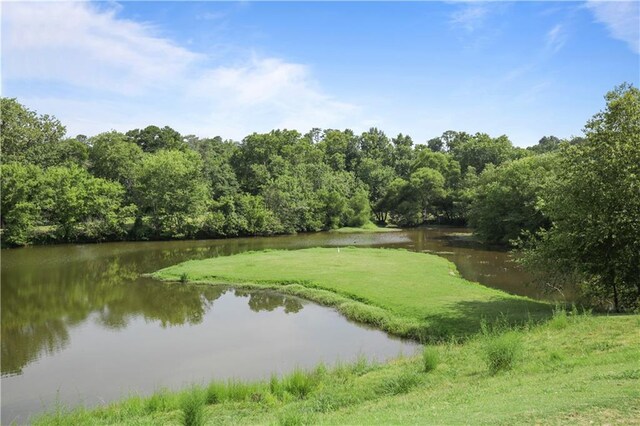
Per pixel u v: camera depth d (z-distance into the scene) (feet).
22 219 217.97
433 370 49.32
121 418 46.62
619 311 70.33
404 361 57.77
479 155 370.53
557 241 72.69
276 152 375.86
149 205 263.70
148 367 69.36
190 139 476.54
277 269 137.69
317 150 404.77
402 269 133.69
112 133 307.99
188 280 129.80
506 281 123.85
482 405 32.35
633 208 66.08
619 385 31.30
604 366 38.60
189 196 264.72
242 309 102.32
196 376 65.36
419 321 81.51
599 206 69.51
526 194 182.09
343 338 80.02
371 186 384.88
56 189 235.81
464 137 463.83
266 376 63.87
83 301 111.75
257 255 171.83
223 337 83.15
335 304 100.73
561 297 103.55
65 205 233.35
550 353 46.57
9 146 268.82
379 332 82.53
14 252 201.87
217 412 45.96
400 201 343.46
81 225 242.17
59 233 235.81
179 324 92.53
